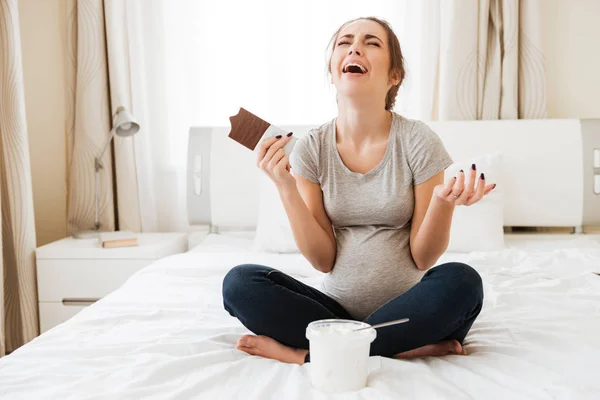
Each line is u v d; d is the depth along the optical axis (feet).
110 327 4.56
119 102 8.99
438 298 3.73
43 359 3.86
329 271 4.58
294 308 3.92
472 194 3.68
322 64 9.14
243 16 9.18
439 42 8.83
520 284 5.68
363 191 4.38
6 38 7.59
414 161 4.32
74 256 7.82
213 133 8.86
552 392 3.19
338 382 3.28
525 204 8.21
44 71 9.37
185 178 9.47
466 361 3.77
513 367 3.62
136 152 9.21
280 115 9.29
